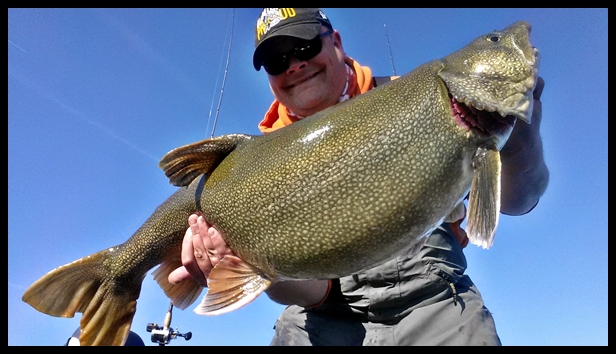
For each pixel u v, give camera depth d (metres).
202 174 0.75
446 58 0.65
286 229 0.65
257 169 0.68
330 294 0.83
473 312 0.78
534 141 0.69
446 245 0.82
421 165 0.60
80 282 0.82
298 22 0.89
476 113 0.61
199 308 0.68
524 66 0.62
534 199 0.79
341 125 0.64
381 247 0.63
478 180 0.60
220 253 0.71
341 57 0.94
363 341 0.80
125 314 0.82
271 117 1.04
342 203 0.62
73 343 0.90
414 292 0.78
